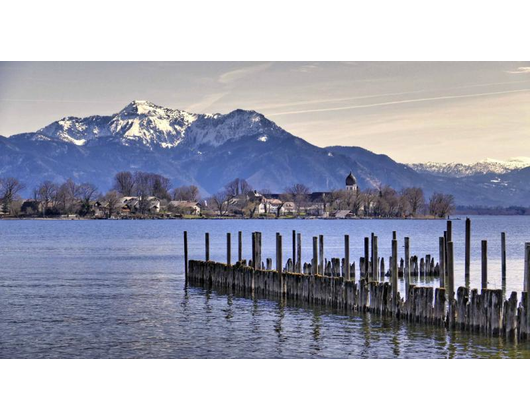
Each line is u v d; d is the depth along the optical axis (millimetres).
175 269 77875
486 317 34188
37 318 45406
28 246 119500
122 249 111312
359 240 128250
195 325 42438
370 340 36938
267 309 46750
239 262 55156
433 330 36875
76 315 46469
